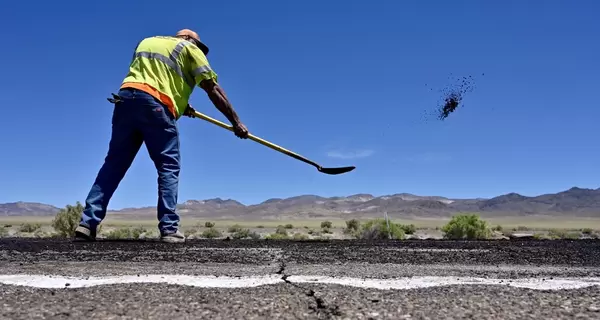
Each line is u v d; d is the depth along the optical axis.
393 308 2.13
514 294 2.42
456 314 2.04
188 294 2.39
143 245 5.34
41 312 2.03
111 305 2.15
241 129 6.74
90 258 4.10
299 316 2.03
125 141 6.04
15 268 3.48
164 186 5.95
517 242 6.79
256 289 2.57
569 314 2.04
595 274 3.52
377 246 5.74
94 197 6.00
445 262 4.18
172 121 6.00
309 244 6.04
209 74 6.12
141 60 5.99
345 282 2.92
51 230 43.19
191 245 5.55
